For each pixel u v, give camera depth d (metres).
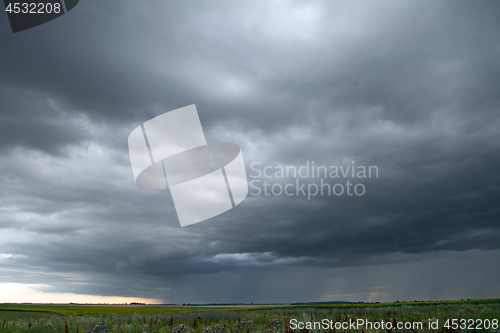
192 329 14.68
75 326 15.63
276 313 24.75
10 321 19.36
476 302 35.44
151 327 16.72
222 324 14.23
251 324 14.94
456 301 39.78
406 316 18.22
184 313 27.05
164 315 24.97
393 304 43.16
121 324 17.17
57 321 18.36
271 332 12.91
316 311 26.27
